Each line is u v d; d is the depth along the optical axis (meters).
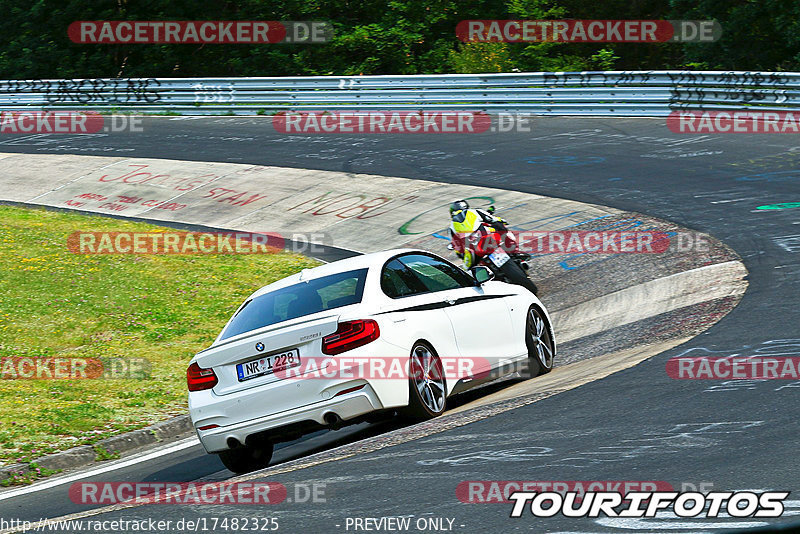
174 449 16.02
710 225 27.62
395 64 79.44
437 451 10.96
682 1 70.88
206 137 52.97
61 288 27.30
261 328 12.83
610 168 37.59
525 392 14.32
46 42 78.19
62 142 54.88
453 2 82.06
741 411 10.96
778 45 67.31
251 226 38.00
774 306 17.70
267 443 13.40
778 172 33.41
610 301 22.52
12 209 40.03
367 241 34.16
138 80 60.66
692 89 45.16
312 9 80.00
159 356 22.27
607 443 10.28
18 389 19.30
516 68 70.44
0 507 12.73
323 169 43.50
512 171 39.19
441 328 13.79
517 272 23.27
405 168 42.03
